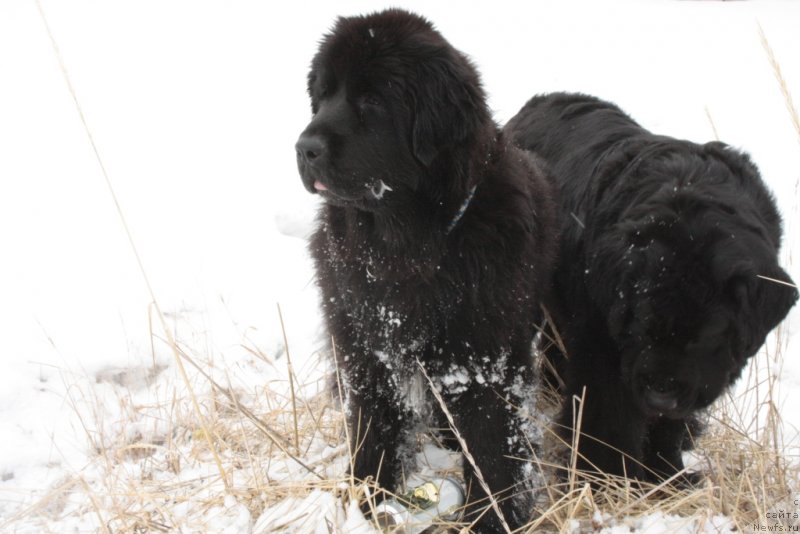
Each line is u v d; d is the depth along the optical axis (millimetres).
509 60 8438
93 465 3271
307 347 4195
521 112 4328
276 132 6664
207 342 4055
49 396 3637
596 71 8156
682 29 9703
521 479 2881
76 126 6367
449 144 2594
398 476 3074
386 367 2891
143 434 3520
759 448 3211
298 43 8797
